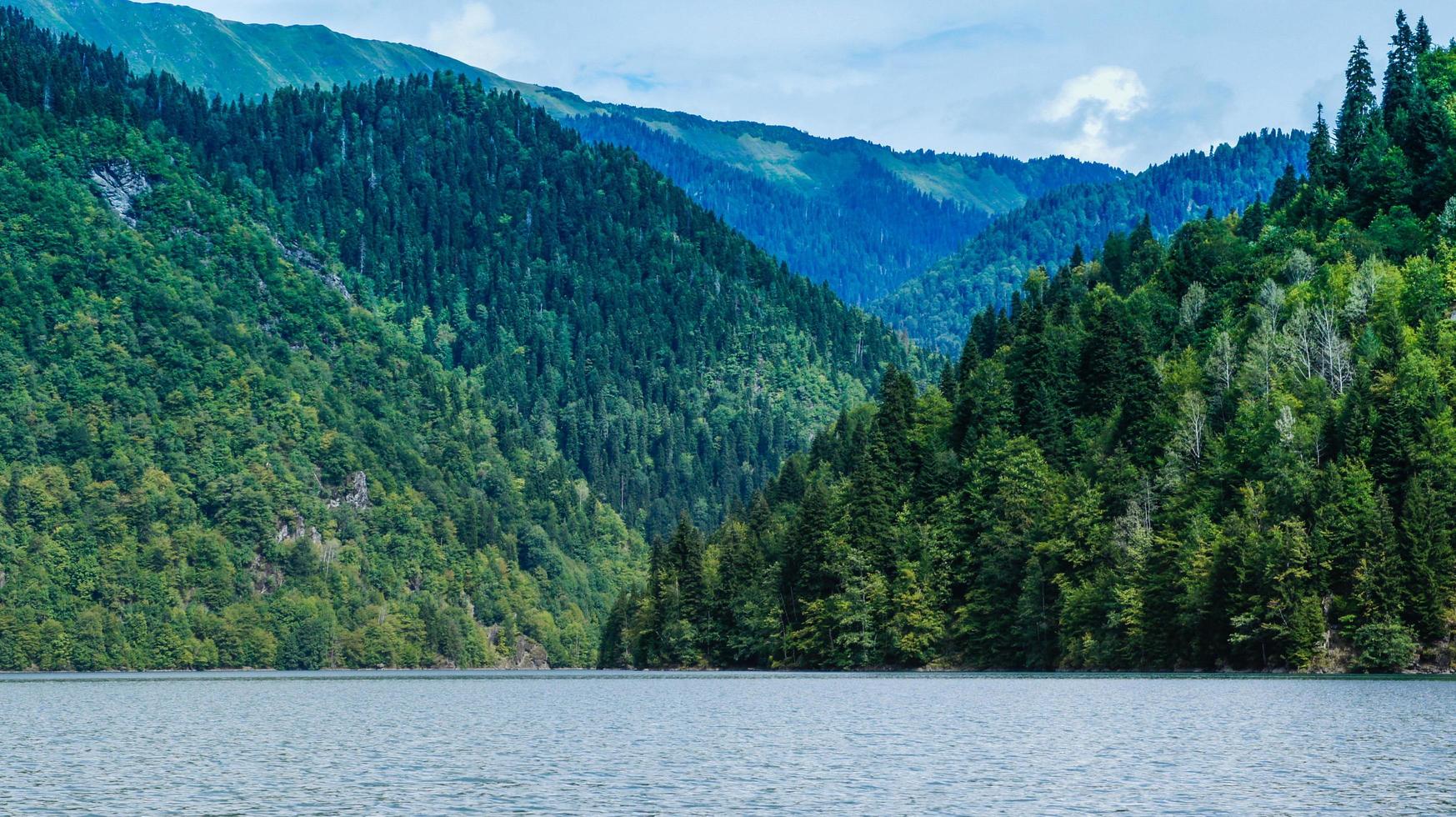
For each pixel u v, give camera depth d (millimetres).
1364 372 165375
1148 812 63844
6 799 68500
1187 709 106375
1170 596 155500
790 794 69375
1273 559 144500
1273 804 65188
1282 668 146250
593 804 66562
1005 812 64188
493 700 144625
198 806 66500
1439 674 138375
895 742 89875
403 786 72312
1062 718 102812
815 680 165375
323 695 164000
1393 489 148750
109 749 91250
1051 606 170125
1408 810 63625
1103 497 170750
